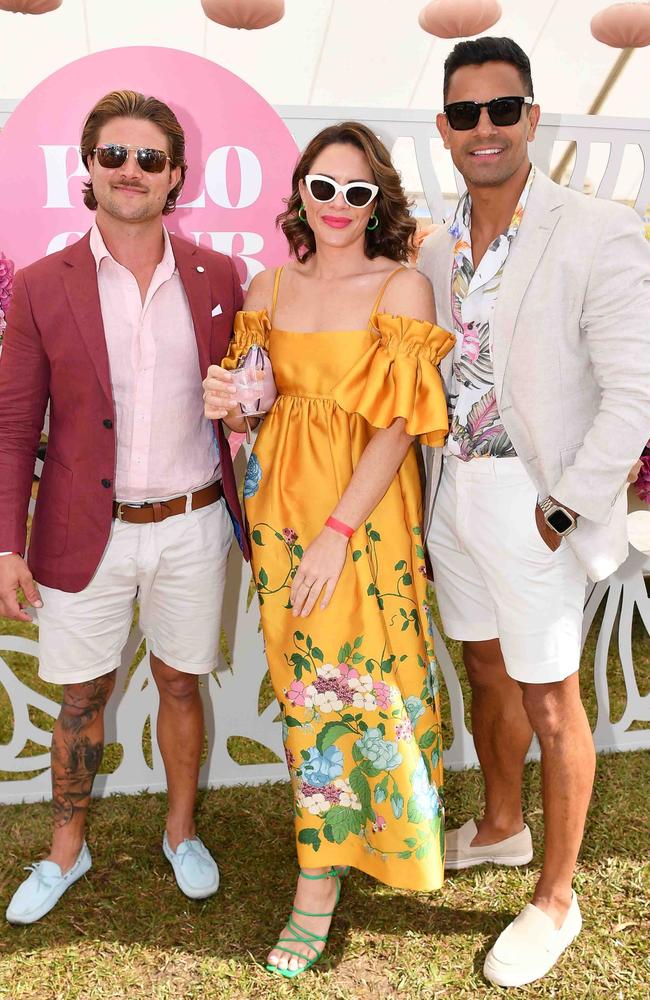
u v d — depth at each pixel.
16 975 2.30
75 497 2.23
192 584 2.36
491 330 2.10
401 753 2.16
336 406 2.14
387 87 5.66
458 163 2.08
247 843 2.81
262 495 2.21
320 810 2.25
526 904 2.53
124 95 2.07
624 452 1.99
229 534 2.46
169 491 2.28
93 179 2.08
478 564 2.25
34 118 2.61
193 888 2.54
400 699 2.16
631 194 6.33
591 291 2.00
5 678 2.99
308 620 2.15
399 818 2.18
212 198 2.74
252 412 2.14
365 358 2.08
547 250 2.04
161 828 2.87
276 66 5.44
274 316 2.23
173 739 2.59
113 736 3.29
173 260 2.19
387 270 2.17
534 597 2.16
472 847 2.69
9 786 3.06
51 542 2.28
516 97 1.99
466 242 2.18
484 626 2.44
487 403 2.16
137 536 2.29
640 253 1.99
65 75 2.59
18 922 2.46
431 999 2.22
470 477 2.21
